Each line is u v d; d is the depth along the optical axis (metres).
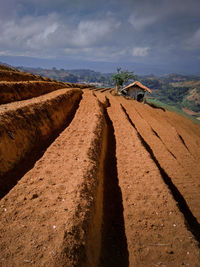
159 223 5.83
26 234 3.88
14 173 5.95
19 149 6.80
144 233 5.50
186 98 185.88
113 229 5.80
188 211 7.59
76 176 6.15
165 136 17.56
